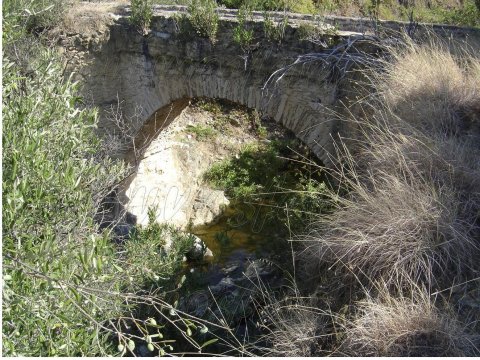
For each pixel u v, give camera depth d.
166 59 10.35
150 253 6.44
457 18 10.96
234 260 9.38
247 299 6.87
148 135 12.02
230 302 6.93
